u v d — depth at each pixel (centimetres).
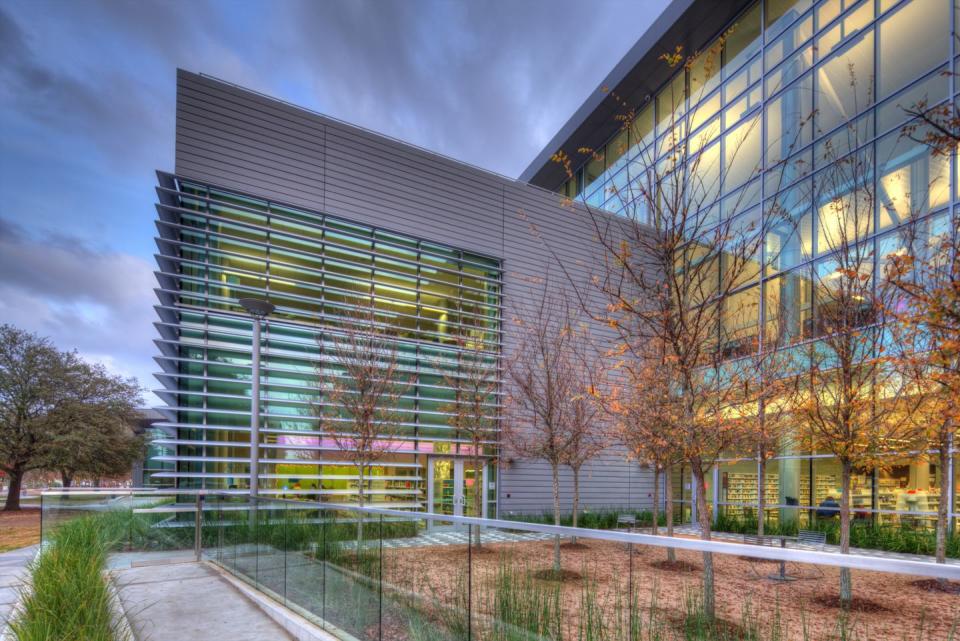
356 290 1719
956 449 995
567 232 2088
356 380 1377
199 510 1055
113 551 944
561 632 373
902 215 1324
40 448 2877
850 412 843
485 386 1681
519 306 1922
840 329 859
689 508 1997
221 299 1480
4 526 2100
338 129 1706
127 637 496
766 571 284
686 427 692
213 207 1525
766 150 1591
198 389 1463
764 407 889
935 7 1348
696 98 2116
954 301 601
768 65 1816
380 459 1633
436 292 1839
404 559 501
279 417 1505
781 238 1600
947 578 217
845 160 1127
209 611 685
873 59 1489
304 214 1652
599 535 363
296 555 682
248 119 1570
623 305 750
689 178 1116
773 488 1655
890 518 1336
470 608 436
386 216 1756
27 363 2948
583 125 2492
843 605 251
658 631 325
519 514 1830
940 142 653
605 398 899
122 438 3225
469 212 1914
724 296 730
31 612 476
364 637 546
